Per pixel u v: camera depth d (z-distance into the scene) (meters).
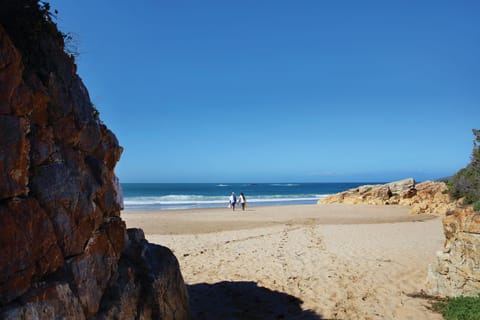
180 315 5.25
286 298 7.53
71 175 3.65
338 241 14.09
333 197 40.22
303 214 26.59
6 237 2.73
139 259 4.82
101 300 3.92
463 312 6.18
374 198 37.22
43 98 3.31
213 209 33.03
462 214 7.11
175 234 16.20
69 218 3.51
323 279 8.84
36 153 3.20
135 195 69.12
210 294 7.72
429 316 6.59
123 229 4.66
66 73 3.89
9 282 2.73
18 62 2.95
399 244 13.33
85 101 4.18
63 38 4.07
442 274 7.54
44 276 3.16
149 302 4.61
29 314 2.82
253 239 14.64
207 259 10.92
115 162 4.80
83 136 4.01
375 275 9.16
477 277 6.72
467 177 8.88
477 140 8.83
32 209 3.02
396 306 7.08
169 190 90.00
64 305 3.23
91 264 3.81
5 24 3.18
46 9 3.62
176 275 5.31
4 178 2.77
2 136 2.78
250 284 8.41
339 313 6.76
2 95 2.80
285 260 10.81
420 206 26.70
